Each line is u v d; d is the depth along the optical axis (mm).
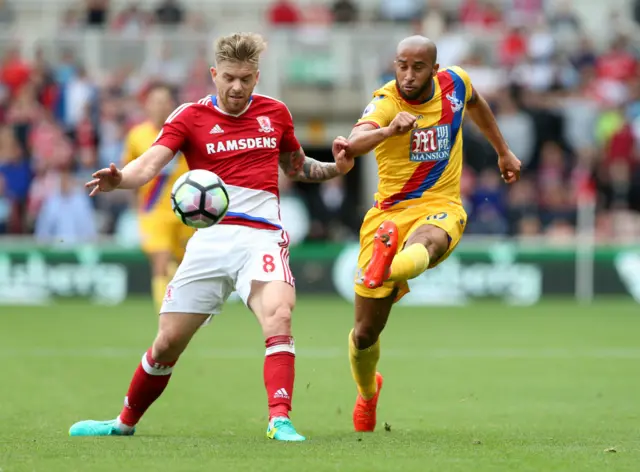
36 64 80250
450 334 52656
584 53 86688
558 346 47812
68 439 23219
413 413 29766
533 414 29531
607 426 27062
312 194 82250
